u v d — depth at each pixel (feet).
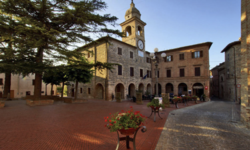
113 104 51.83
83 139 16.34
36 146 14.10
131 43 88.79
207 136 18.24
